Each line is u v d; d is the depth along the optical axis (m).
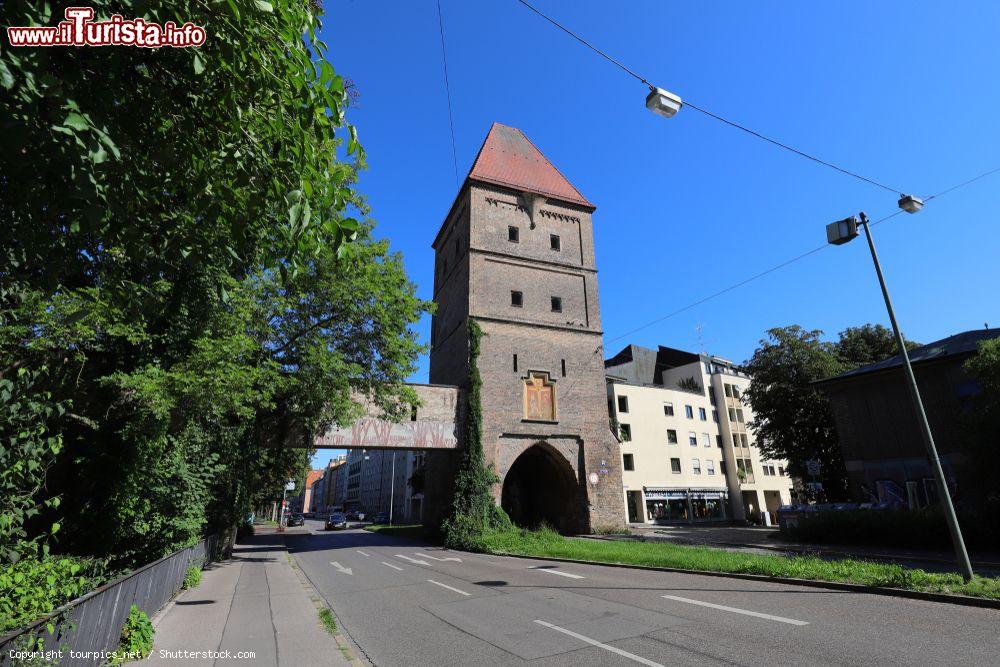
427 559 19.38
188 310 10.23
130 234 3.98
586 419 31.64
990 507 15.84
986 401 16.81
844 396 27.12
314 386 17.75
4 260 3.45
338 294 18.38
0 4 2.70
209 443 13.92
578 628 7.48
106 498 10.00
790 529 21.33
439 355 37.56
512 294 32.69
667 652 6.12
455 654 6.53
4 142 2.64
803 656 5.75
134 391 9.88
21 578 4.88
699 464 50.75
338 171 4.15
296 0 3.70
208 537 16.38
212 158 3.92
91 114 3.16
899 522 17.55
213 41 3.46
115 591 5.82
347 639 7.46
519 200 35.00
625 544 20.30
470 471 26.81
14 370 8.24
